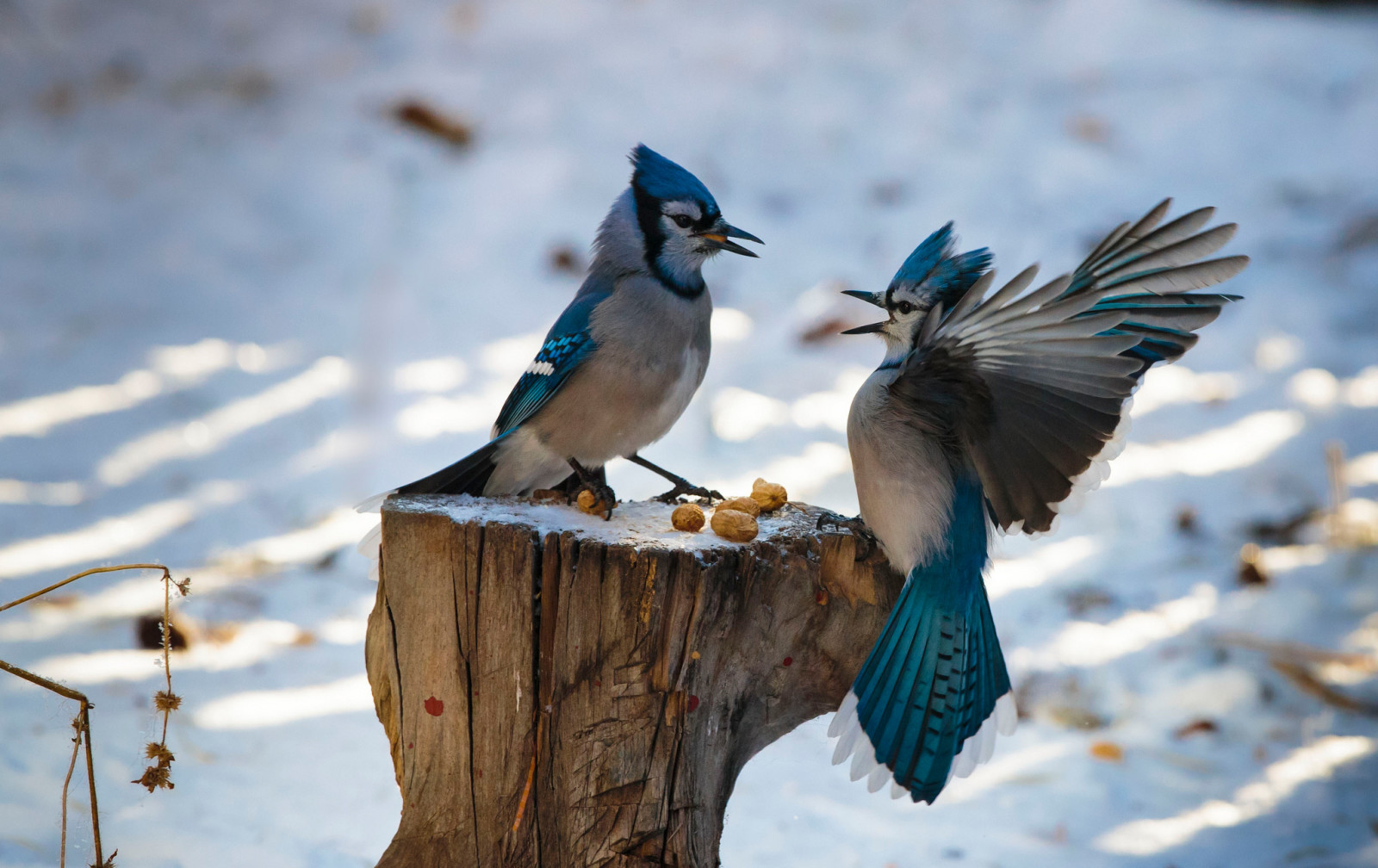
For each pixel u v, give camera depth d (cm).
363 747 787
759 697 575
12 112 1848
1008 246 1634
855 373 1407
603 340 672
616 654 525
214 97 1912
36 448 1172
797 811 765
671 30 2131
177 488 1127
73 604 924
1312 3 2419
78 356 1354
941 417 576
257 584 986
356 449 1205
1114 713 894
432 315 1485
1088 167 1817
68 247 1561
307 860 664
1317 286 1608
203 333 1420
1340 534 1134
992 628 597
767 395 1350
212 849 665
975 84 2027
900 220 1700
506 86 1947
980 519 597
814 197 1747
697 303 704
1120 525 1155
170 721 790
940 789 563
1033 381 543
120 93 1912
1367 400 1398
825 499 1131
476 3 2183
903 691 569
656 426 701
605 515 577
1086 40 2177
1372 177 1823
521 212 1686
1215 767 831
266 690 846
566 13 2152
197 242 1591
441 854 549
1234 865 727
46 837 657
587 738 532
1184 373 1462
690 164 1791
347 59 2017
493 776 543
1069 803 789
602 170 1770
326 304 1497
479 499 595
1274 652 956
